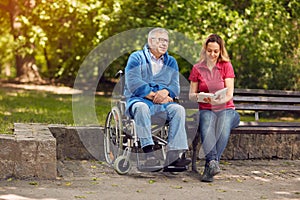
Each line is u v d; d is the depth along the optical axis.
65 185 5.88
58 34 19.23
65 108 12.70
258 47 12.34
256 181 6.37
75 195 5.43
